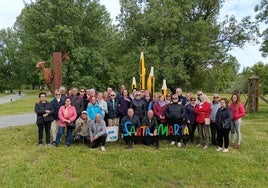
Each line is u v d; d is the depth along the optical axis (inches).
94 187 337.7
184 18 1171.9
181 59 1119.6
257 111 1058.7
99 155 416.2
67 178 355.3
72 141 475.2
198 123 472.4
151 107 487.5
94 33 1927.9
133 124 457.4
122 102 485.4
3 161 390.3
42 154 413.4
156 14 1135.0
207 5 1210.6
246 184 363.3
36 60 1802.4
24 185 334.3
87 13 1915.6
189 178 371.9
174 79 1110.4
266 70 1236.5
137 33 1198.9
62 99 462.9
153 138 459.5
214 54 1163.9
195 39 1136.8
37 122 449.1
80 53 1779.0
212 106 475.2
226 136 449.4
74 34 1829.5
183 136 471.2
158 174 374.0
